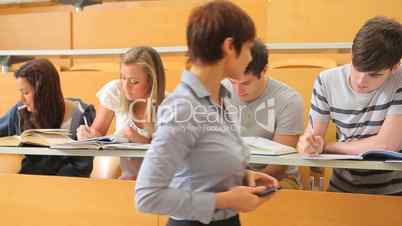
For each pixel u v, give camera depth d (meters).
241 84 1.74
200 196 0.93
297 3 2.78
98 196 1.51
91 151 1.45
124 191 1.48
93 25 3.21
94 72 2.57
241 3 2.91
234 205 0.97
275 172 1.65
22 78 1.97
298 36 2.79
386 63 1.36
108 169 1.89
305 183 1.90
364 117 1.56
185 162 0.97
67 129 1.87
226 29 0.94
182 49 2.76
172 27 3.04
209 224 1.00
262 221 1.38
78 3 3.77
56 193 1.55
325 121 1.65
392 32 1.36
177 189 0.93
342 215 1.32
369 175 1.55
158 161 0.89
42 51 2.99
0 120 2.10
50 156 1.85
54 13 3.30
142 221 1.46
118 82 2.04
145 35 3.10
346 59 2.65
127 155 1.42
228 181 1.01
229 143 1.01
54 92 2.00
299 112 1.83
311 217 1.35
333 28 2.73
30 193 1.58
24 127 2.01
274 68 2.38
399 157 1.20
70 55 3.06
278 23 2.82
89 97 2.58
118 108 1.93
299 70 2.31
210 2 0.98
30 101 1.98
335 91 1.60
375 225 1.30
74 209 1.53
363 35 1.38
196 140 0.95
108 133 2.07
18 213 1.59
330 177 1.71
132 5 3.81
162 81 1.85
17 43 3.41
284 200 1.36
